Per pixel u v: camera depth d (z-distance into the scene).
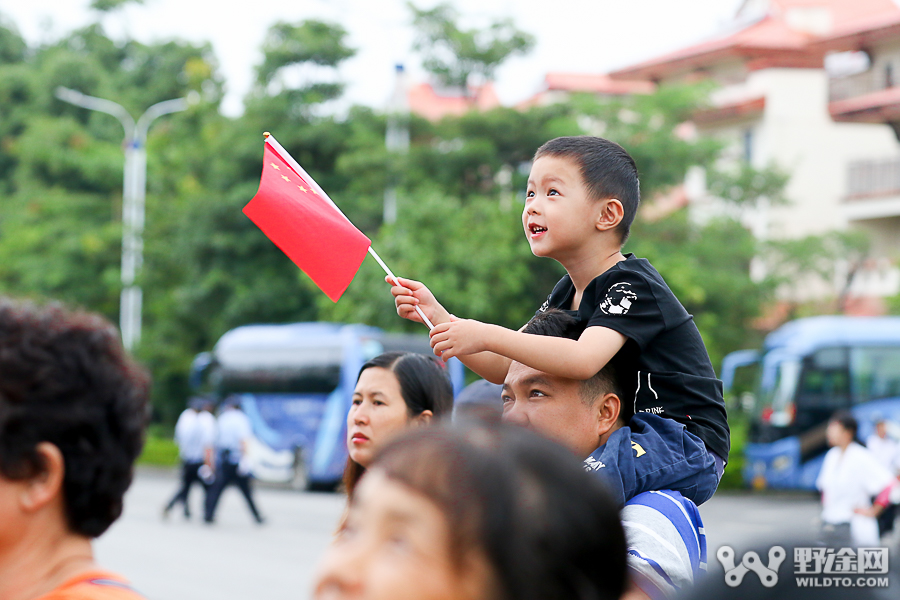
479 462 1.01
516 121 20.70
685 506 2.31
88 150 31.45
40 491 1.66
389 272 2.81
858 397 17.47
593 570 1.04
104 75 38.03
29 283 28.20
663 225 21.11
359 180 22.23
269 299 24.47
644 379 2.54
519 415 2.50
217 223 24.88
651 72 29.09
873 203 25.44
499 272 19.02
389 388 3.62
